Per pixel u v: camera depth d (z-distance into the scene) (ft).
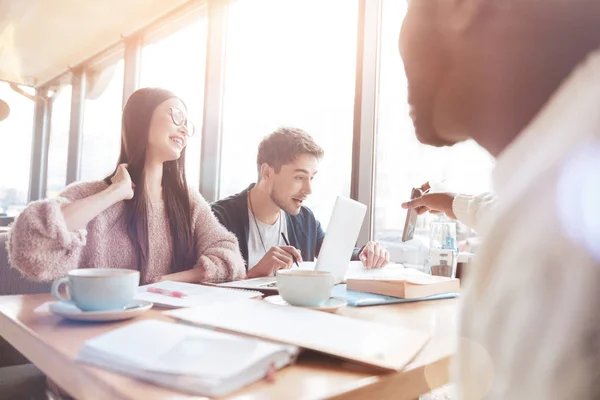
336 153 8.40
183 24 13.58
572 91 1.00
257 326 2.32
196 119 12.21
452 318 3.01
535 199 0.90
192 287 3.58
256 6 10.78
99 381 1.66
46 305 2.90
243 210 6.64
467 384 0.98
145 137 4.91
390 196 7.70
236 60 11.37
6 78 21.42
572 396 0.75
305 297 2.97
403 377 1.88
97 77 18.65
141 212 4.84
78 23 15.46
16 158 21.58
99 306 2.54
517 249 0.89
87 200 4.26
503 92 1.25
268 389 1.65
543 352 0.79
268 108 9.91
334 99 8.52
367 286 3.86
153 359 1.70
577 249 0.79
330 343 2.08
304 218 7.30
